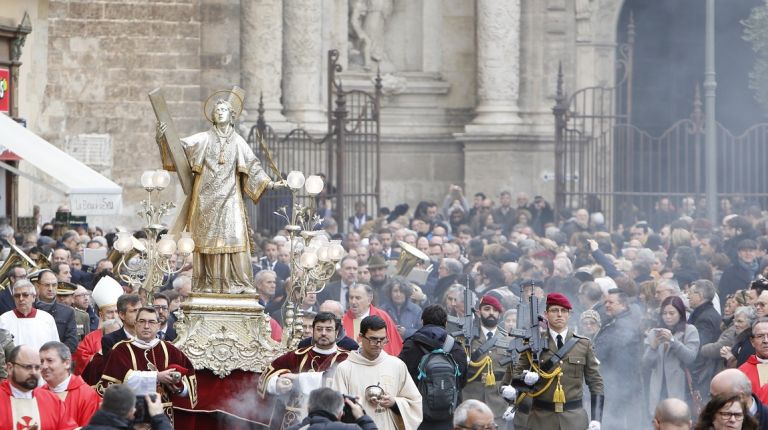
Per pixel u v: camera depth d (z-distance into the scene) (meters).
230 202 29.70
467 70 79.38
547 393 29.56
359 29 77.88
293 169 73.31
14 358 25.39
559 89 69.56
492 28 77.50
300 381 28.33
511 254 48.19
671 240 52.44
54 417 25.81
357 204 67.81
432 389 28.81
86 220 63.00
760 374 28.58
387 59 78.88
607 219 72.88
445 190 79.00
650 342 34.44
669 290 36.59
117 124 68.88
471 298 33.09
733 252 50.84
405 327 38.38
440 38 79.38
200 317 29.42
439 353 29.25
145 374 27.58
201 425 28.97
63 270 39.03
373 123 77.56
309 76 74.56
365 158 68.50
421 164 79.12
